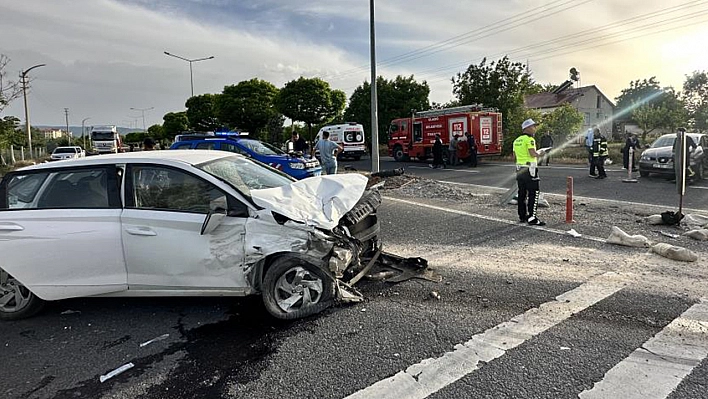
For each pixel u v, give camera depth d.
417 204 10.27
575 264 5.39
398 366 3.22
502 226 7.65
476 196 11.57
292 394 2.92
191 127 48.69
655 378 2.97
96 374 3.27
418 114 26.58
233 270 3.93
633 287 4.57
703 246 6.07
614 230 6.36
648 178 14.78
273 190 4.16
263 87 39.38
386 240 6.87
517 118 28.83
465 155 23.16
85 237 4.04
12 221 4.14
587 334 3.61
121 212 4.06
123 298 4.75
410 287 4.72
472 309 4.15
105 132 41.34
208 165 4.34
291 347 3.55
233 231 3.90
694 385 2.87
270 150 12.48
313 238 3.85
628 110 47.75
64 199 4.22
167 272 4.01
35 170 4.37
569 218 7.86
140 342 3.74
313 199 4.20
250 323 4.03
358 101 44.25
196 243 3.93
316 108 36.66
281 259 3.94
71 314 4.38
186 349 3.59
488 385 2.95
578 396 2.80
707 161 14.30
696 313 3.93
